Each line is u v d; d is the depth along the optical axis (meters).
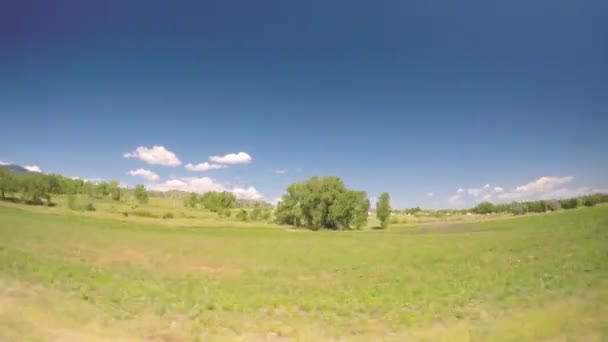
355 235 65.00
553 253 27.14
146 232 54.00
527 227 58.84
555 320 11.17
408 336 10.97
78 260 24.64
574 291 15.24
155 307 13.14
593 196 104.38
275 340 10.72
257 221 111.94
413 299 15.72
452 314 13.20
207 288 17.88
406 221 119.50
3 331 9.42
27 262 19.75
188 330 10.97
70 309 11.98
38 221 49.47
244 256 34.22
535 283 17.50
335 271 26.17
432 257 32.25
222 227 81.25
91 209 92.81
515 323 11.38
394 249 40.47
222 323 11.88
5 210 61.75
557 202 118.06
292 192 97.94
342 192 94.06
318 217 93.31
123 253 31.23
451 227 85.81
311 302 15.18
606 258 22.33
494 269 23.12
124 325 10.98
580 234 37.12
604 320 10.87
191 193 141.88
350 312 13.70
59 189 103.69
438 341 10.33
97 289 15.45
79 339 9.48
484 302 14.75
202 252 35.56
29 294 13.35
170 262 28.47
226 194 122.25
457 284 18.91
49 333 9.68
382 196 95.81
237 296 16.20
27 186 90.06
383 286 19.56
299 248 42.56
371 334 11.25
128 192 142.50
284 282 21.19
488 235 50.44
